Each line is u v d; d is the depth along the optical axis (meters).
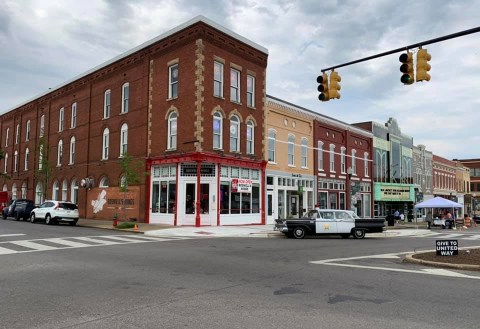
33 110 45.31
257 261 12.04
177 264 11.22
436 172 60.12
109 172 32.62
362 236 21.97
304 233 21.47
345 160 40.59
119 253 13.39
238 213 28.08
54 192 39.97
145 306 6.84
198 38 26.23
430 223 35.09
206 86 26.38
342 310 6.68
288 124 34.00
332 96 14.63
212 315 6.34
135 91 30.86
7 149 50.25
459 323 6.01
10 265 10.87
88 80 36.31
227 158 27.17
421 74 12.27
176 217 26.56
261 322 5.99
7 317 6.20
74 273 9.77
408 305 7.03
